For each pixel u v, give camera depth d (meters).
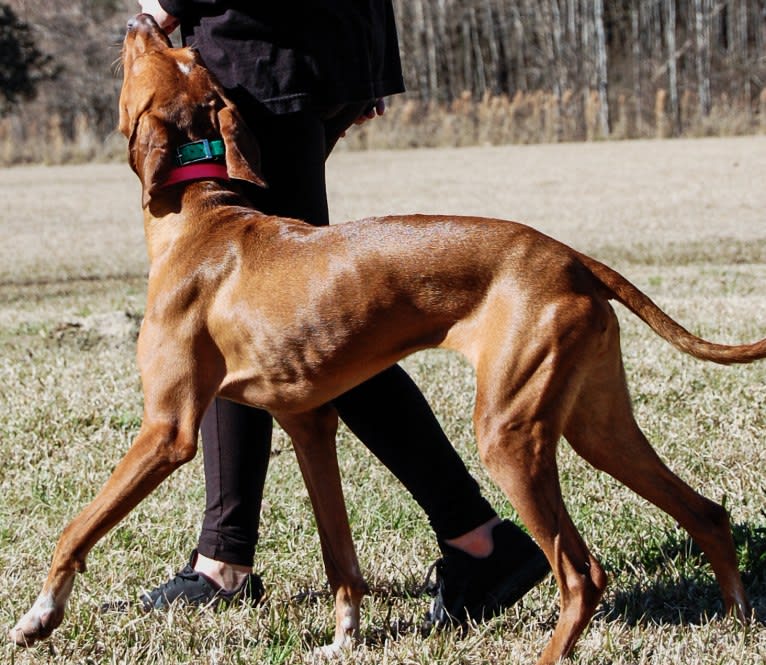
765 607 3.30
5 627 3.26
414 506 4.24
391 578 3.62
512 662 2.95
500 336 2.81
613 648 3.01
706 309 7.51
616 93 37.03
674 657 2.95
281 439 5.18
